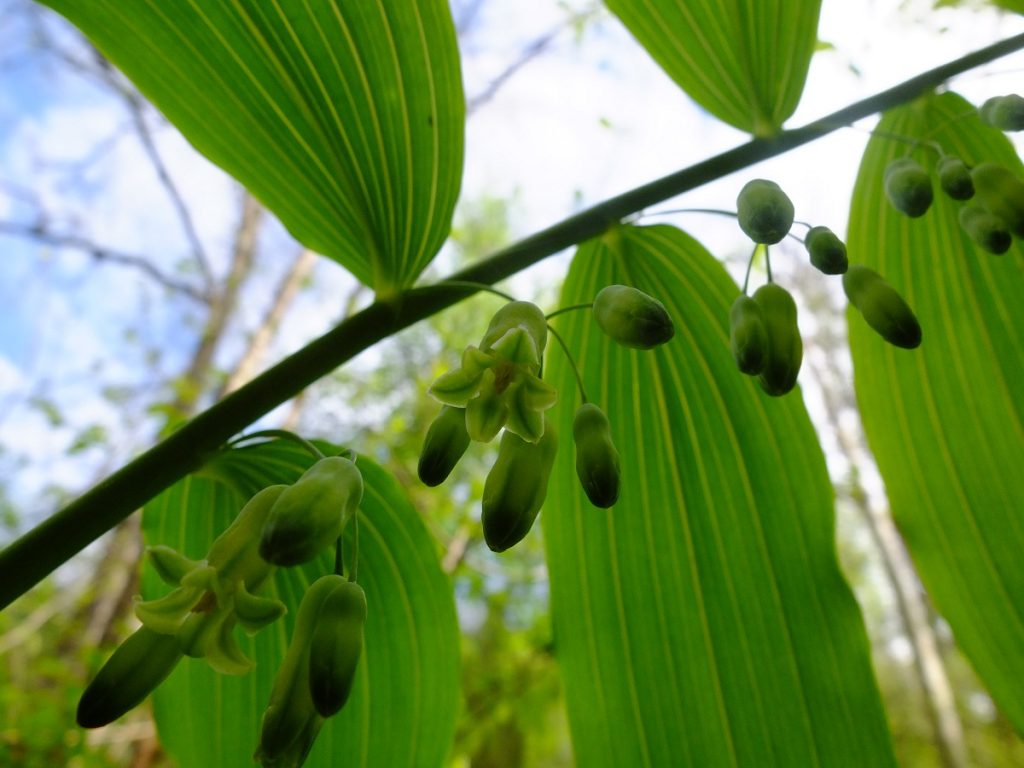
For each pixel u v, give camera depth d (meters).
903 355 0.15
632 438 0.14
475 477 0.68
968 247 0.15
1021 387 0.15
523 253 0.13
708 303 0.14
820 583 0.14
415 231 0.12
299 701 0.08
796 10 0.13
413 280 0.12
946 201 0.15
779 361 0.11
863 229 0.15
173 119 0.12
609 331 0.09
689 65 0.14
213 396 1.02
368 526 0.14
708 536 0.14
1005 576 0.14
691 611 0.14
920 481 0.15
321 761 0.14
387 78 0.12
